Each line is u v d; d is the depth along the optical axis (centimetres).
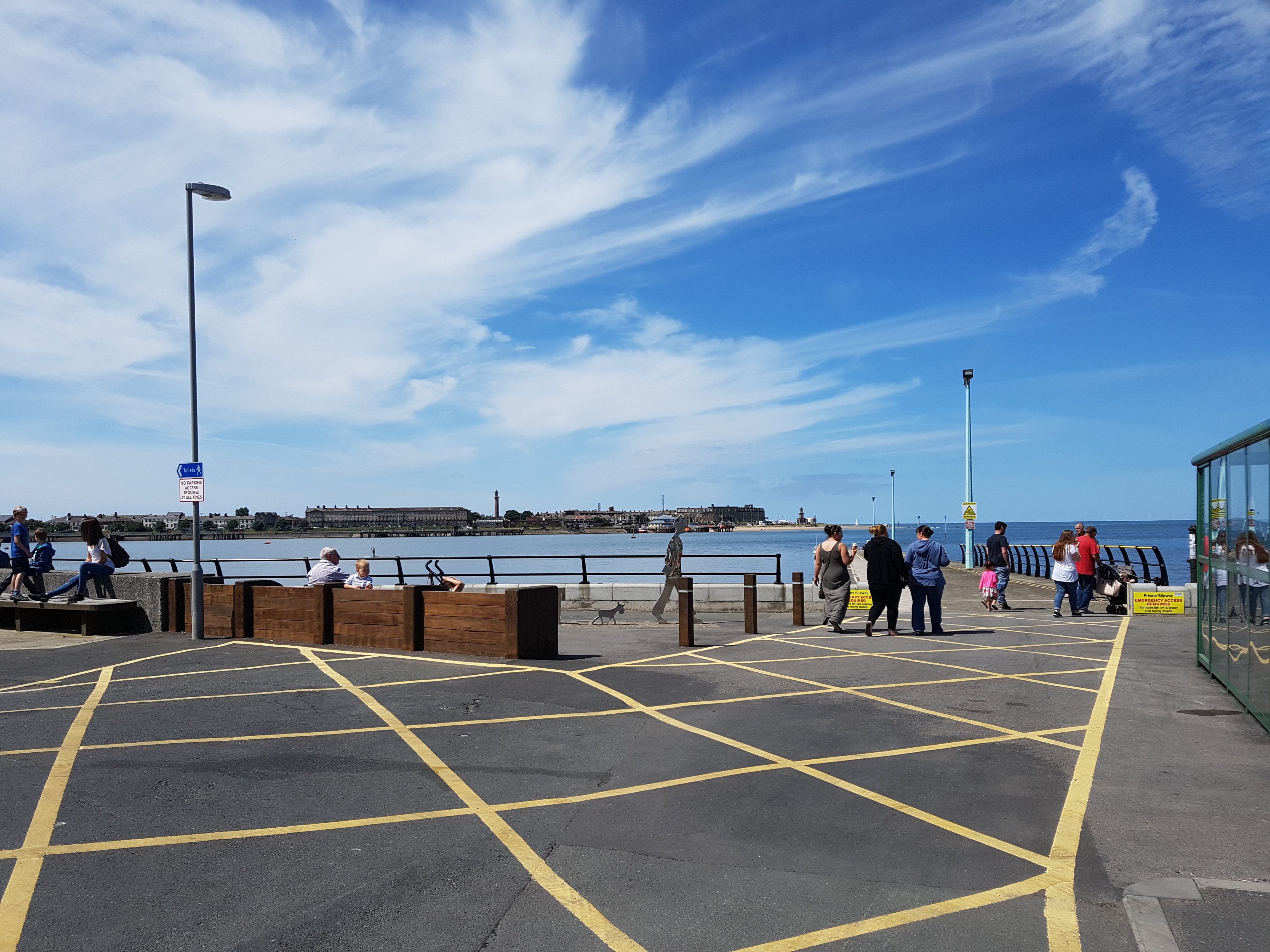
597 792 623
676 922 418
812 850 511
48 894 451
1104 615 1864
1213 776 657
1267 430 759
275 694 958
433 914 427
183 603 1467
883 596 1489
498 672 1095
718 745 752
